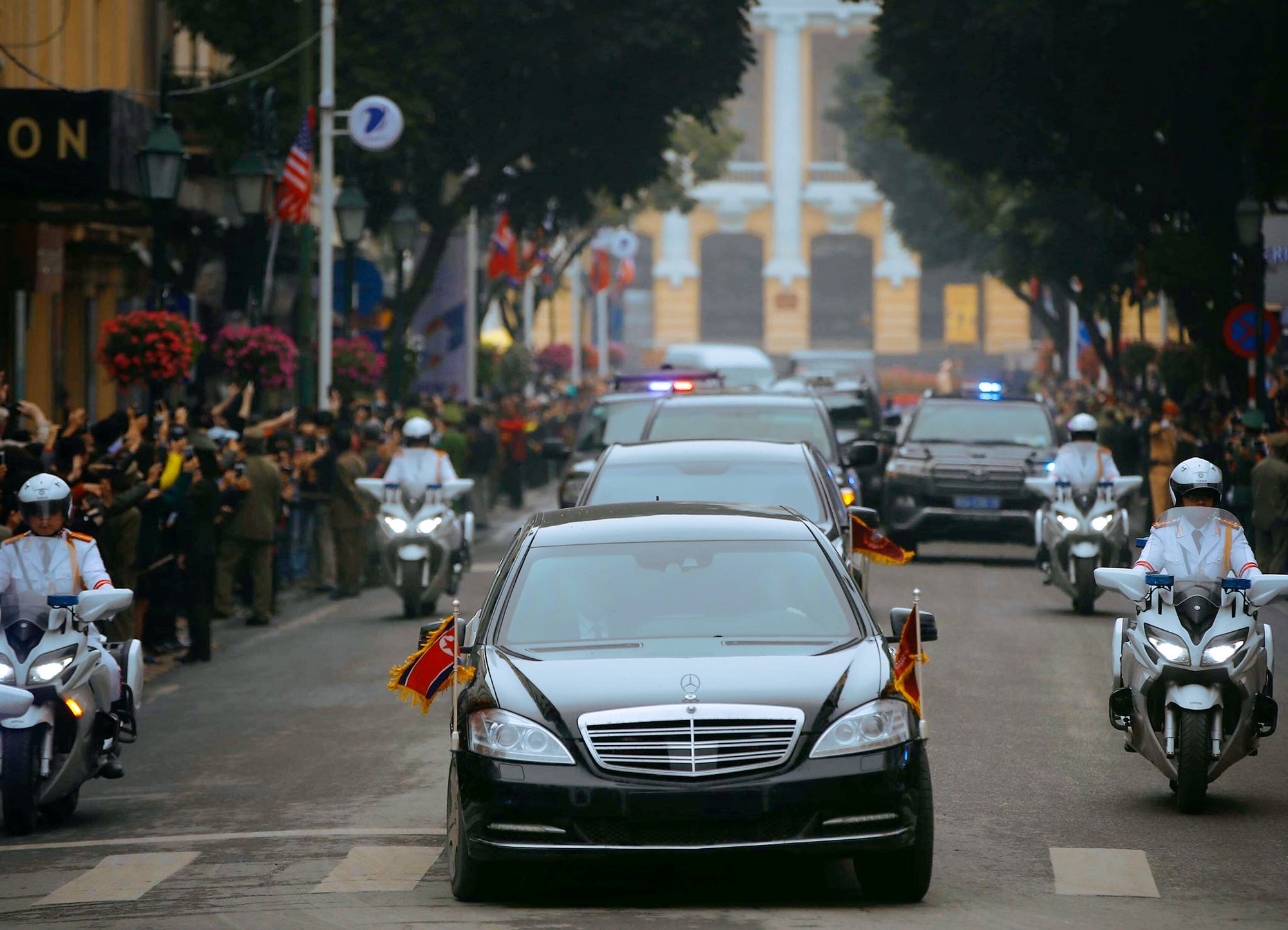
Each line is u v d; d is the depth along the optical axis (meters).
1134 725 34.41
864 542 46.62
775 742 25.58
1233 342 97.69
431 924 25.62
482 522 105.50
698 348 199.62
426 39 108.88
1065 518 63.25
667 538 30.27
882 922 25.36
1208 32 99.69
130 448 52.66
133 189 66.81
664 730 25.58
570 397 168.62
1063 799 34.81
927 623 29.45
